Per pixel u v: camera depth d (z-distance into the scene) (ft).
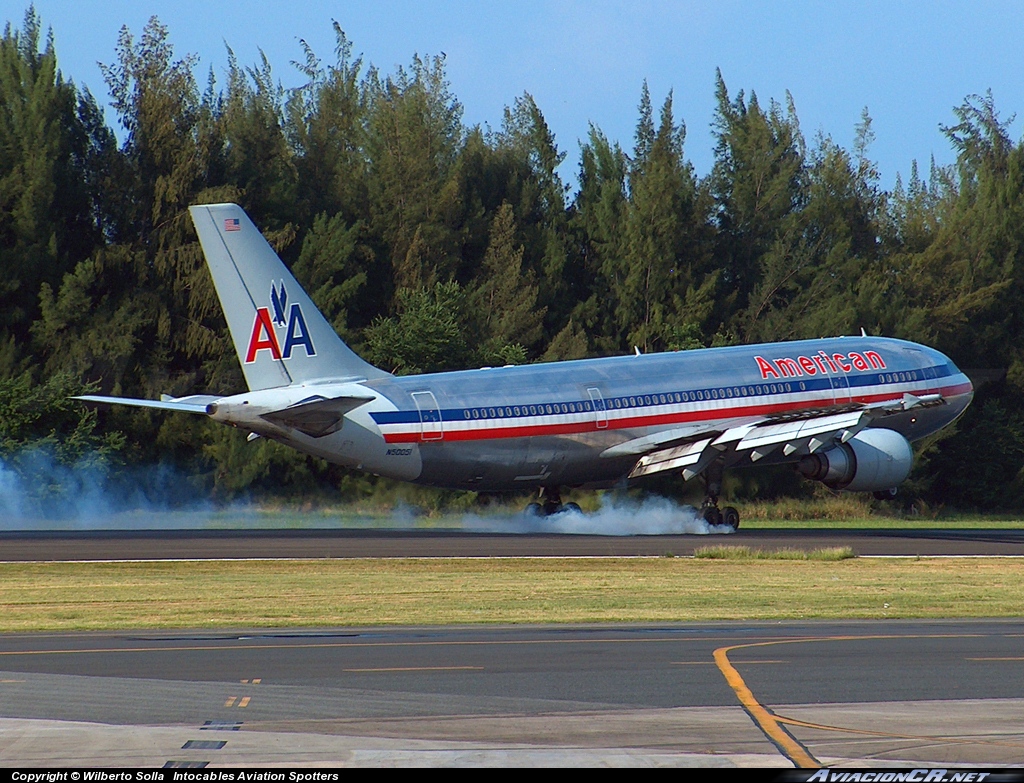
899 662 184.75
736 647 201.16
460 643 206.39
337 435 447.42
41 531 478.59
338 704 151.12
